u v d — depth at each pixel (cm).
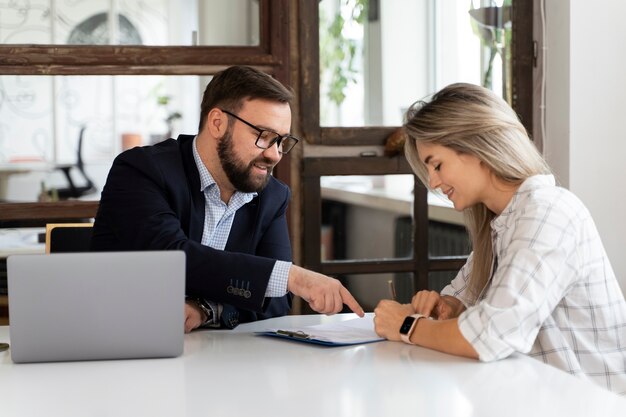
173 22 353
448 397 153
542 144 387
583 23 372
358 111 378
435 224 382
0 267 346
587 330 203
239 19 358
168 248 225
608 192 378
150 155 245
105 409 147
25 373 174
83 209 352
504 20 389
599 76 375
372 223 379
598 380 203
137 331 185
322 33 372
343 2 374
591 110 375
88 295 182
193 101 359
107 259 182
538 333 202
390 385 162
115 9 348
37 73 343
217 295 216
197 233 245
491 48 391
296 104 371
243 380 167
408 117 220
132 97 354
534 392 156
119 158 247
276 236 262
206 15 354
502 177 208
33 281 180
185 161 248
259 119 237
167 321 186
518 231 194
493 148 204
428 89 386
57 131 349
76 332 182
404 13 382
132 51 348
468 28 388
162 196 239
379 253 381
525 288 186
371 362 183
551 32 382
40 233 350
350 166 374
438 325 195
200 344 204
